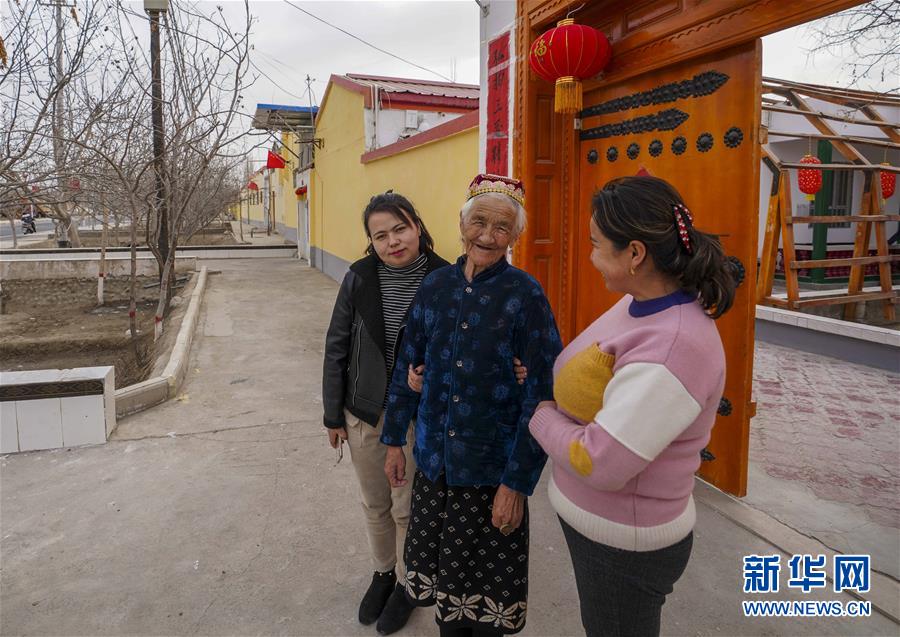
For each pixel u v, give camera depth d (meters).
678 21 3.25
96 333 9.47
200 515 3.26
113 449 4.10
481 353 1.80
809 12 2.56
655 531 1.40
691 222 1.36
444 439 1.88
